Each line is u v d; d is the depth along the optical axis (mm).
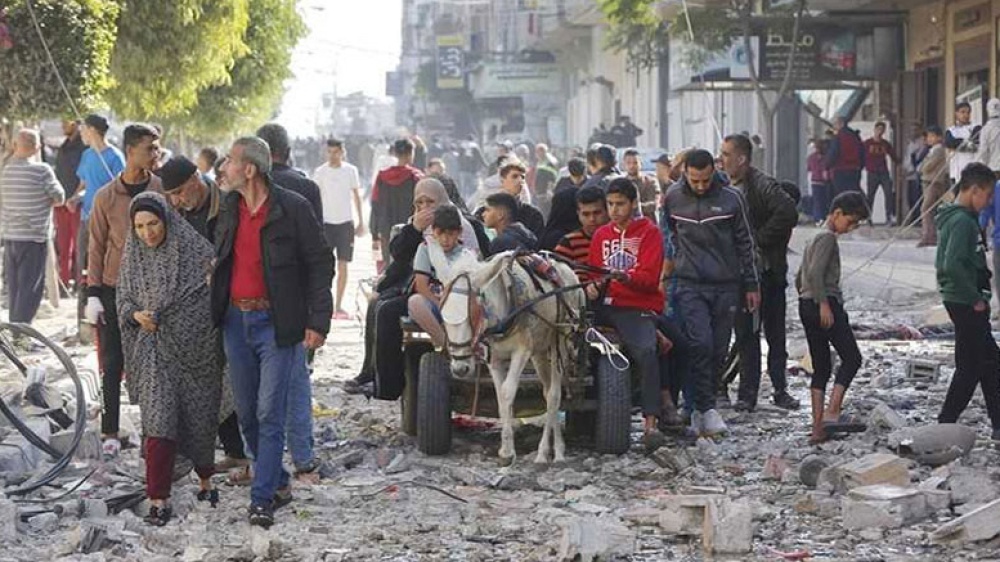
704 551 9492
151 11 25438
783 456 12234
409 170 21719
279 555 9305
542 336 11828
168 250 10047
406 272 13016
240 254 9906
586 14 60938
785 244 14445
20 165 18625
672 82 42344
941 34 34812
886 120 36438
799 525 10125
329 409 14609
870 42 35969
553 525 10125
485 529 10070
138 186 12086
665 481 11578
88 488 11047
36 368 13016
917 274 25125
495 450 12602
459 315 11352
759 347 14305
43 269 18812
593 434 12938
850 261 28484
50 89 19000
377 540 9797
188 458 10445
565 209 13469
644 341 12391
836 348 12922
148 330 10023
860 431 13078
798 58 35781
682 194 13250
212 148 20609
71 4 19031
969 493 10461
